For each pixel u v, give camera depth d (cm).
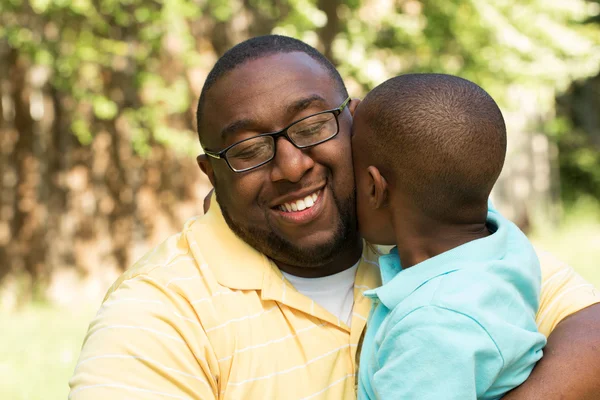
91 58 713
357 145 189
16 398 484
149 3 746
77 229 764
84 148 762
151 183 779
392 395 159
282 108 181
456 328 159
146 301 174
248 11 805
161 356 167
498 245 178
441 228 182
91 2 730
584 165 1611
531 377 165
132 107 764
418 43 845
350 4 805
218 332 175
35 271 759
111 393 162
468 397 154
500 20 859
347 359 185
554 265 194
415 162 178
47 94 751
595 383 165
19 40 698
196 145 748
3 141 747
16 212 754
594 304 181
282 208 187
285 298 184
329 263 196
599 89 1597
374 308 186
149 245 779
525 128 1108
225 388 174
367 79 785
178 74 776
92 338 172
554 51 940
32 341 612
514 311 169
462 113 177
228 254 188
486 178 179
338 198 189
